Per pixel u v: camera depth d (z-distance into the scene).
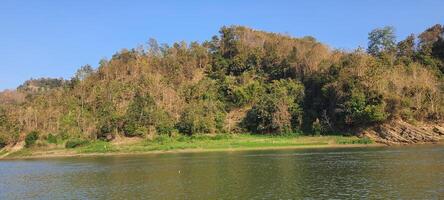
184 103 164.25
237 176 67.38
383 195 49.19
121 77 193.38
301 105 150.38
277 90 154.62
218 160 92.88
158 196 54.41
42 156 133.25
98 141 145.25
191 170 77.06
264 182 60.88
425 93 131.88
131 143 140.12
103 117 154.50
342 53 170.12
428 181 55.84
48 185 68.38
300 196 50.72
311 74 165.12
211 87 176.25
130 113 149.38
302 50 183.50
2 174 87.19
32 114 158.12
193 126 146.00
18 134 152.75
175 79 189.25
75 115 162.25
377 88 129.25
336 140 128.12
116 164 94.69
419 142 120.12
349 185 56.22
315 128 137.12
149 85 171.75
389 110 128.62
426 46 171.12
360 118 129.12
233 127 150.88
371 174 64.06
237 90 169.25
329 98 143.12
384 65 146.62
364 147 114.31
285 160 87.44
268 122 144.75
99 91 178.88
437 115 127.75
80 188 63.59
